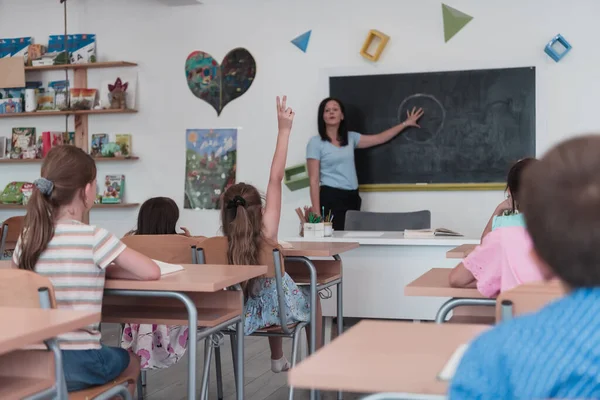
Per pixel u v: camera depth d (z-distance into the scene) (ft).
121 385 6.63
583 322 2.72
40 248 6.86
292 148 20.12
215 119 20.71
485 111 18.83
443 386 3.37
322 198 19.24
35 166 22.11
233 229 9.59
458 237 14.30
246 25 20.39
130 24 21.26
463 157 19.01
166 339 10.63
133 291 7.22
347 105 19.69
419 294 7.21
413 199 19.45
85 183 7.17
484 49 18.79
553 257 2.71
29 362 5.43
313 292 10.34
